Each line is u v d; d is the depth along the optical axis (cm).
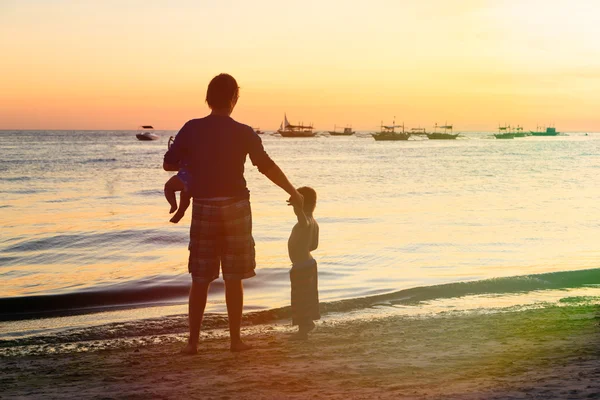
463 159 9194
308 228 601
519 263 1402
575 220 2302
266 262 1395
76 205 2998
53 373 546
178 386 430
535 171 6122
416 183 4581
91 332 820
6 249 1616
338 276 1241
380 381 430
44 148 13362
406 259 1450
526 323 735
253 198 3281
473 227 2112
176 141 470
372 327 771
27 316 941
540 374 421
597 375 404
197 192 467
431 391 384
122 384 453
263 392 402
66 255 1525
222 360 526
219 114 471
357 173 5962
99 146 15250
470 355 532
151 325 852
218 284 1108
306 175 5678
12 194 3628
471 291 1069
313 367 489
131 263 1416
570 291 1062
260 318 891
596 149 14250
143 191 3816
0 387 489
